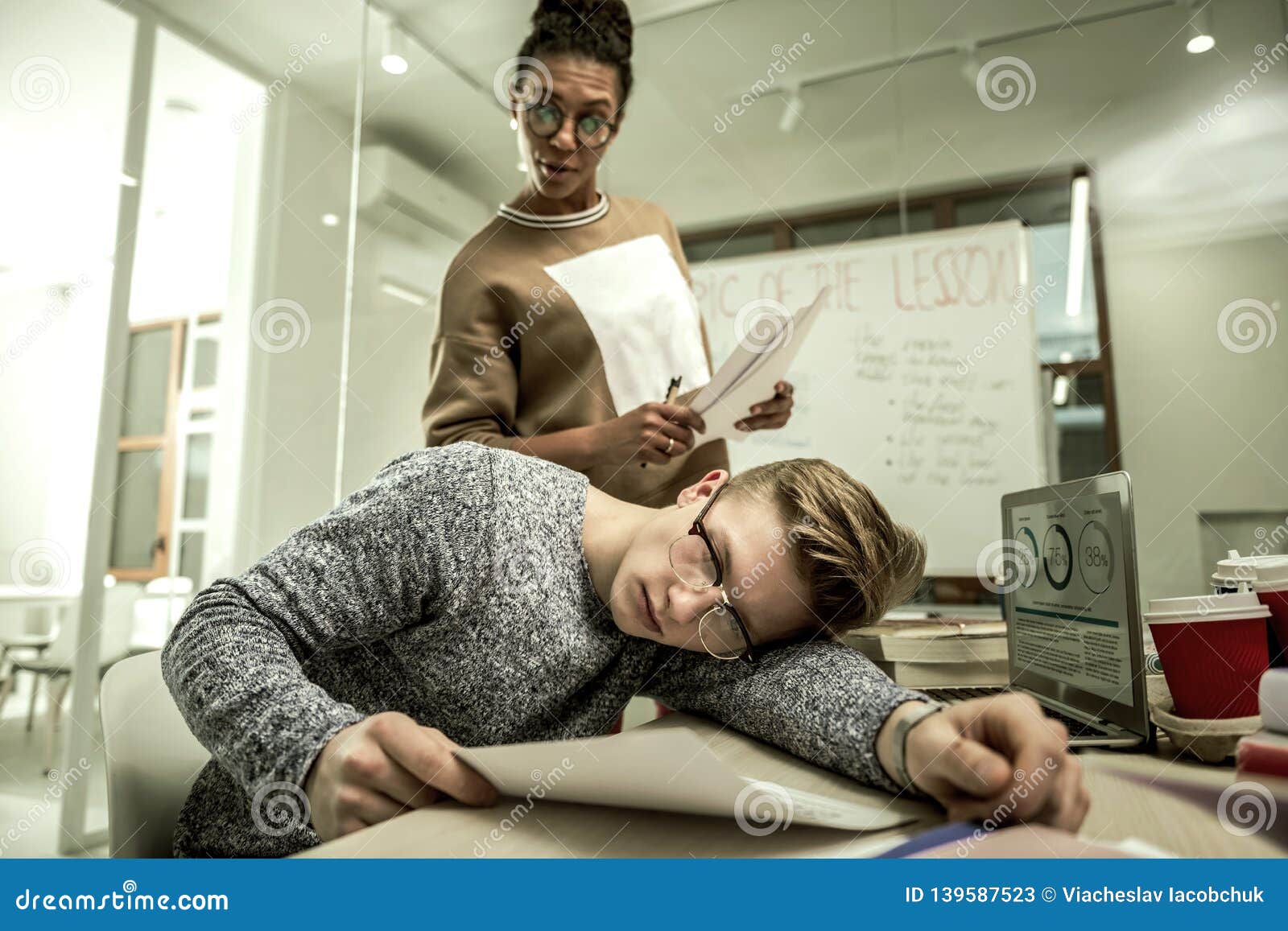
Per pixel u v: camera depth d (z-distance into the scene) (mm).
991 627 823
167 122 2289
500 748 360
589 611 668
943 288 2432
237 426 2387
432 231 2611
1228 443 2369
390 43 2285
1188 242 2379
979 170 2465
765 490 616
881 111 2453
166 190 2291
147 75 2197
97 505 2115
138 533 2197
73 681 1985
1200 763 494
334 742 414
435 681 625
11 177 2271
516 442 1030
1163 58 2303
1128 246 2416
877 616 643
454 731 647
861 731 462
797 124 2486
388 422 2629
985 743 407
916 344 2434
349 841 335
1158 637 528
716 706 628
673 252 1284
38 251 2330
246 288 2420
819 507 602
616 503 726
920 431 2406
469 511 606
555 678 641
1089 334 2443
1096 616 603
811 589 597
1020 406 2371
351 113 2572
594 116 1107
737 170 2555
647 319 1155
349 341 2574
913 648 789
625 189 2617
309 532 568
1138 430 2410
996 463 2369
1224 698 500
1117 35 2271
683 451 996
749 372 875
